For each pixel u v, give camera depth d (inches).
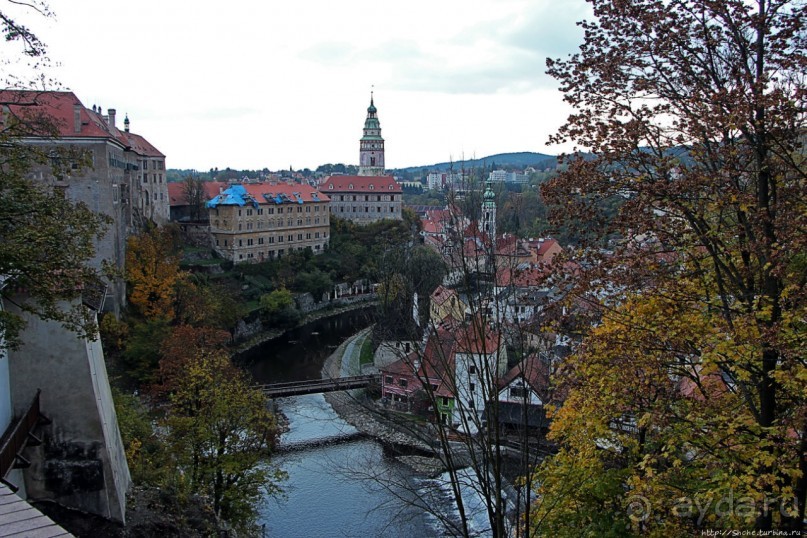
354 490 1385.3
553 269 468.8
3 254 569.3
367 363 2269.9
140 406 1616.6
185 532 880.9
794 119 388.8
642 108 437.1
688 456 548.4
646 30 426.0
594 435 500.4
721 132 399.9
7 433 667.4
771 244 378.3
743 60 413.7
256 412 1197.7
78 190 2148.1
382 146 6756.9
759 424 394.3
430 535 1052.5
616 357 452.1
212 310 2662.4
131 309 2486.5
